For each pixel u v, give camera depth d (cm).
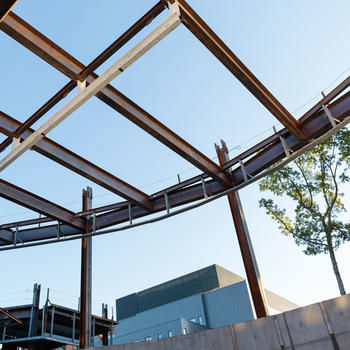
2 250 2389
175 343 1633
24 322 3192
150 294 8331
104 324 3362
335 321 1341
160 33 1084
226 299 6234
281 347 1427
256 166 2125
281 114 1761
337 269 2503
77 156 2041
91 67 1440
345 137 2461
